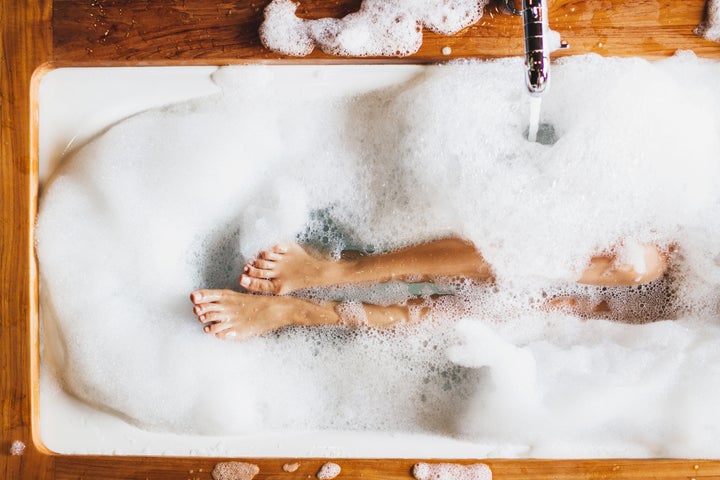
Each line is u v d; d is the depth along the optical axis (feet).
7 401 3.83
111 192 4.03
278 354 4.28
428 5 3.84
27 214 3.92
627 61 3.87
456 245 4.09
